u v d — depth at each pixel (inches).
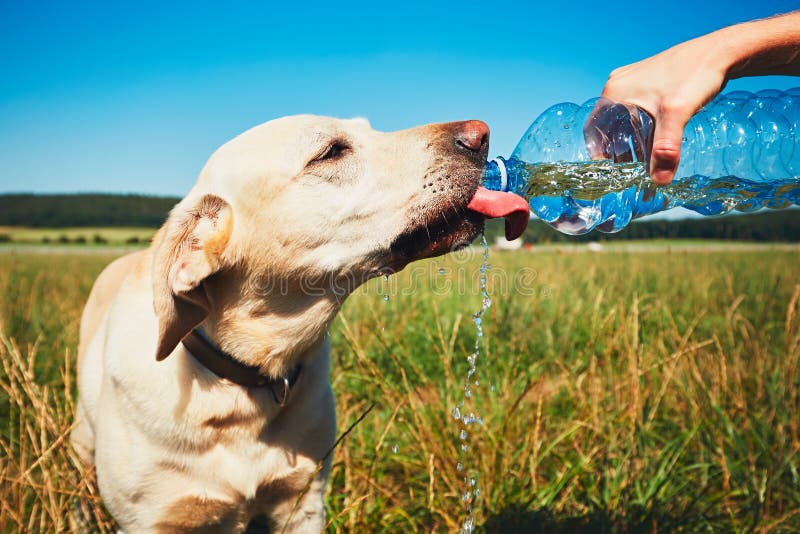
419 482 28.9
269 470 22.3
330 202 22.1
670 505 27.1
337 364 38.0
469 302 48.3
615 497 26.7
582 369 38.8
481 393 34.1
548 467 30.4
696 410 32.8
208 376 21.6
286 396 22.1
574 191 21.3
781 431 30.0
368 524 26.0
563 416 34.4
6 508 24.2
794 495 27.5
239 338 21.9
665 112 17.1
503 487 27.2
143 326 22.1
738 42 17.7
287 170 22.0
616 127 19.5
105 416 22.1
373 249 22.4
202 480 21.6
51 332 47.1
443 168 22.4
